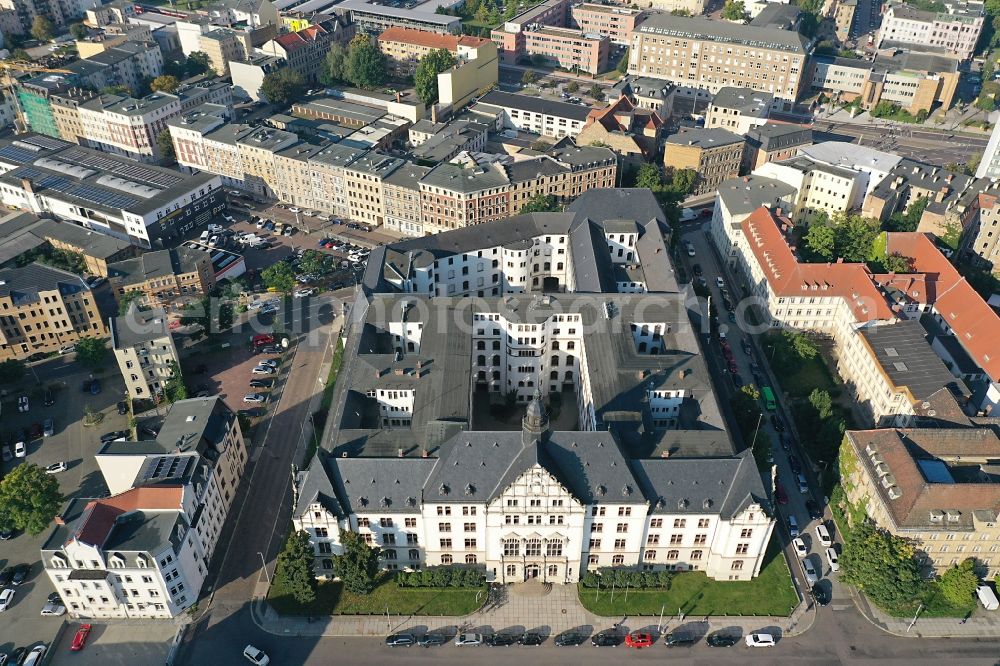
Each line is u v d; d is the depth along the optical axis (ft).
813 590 535.60
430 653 500.33
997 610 522.47
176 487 517.96
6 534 578.66
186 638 508.12
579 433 518.78
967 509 511.81
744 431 631.15
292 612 524.52
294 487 542.98
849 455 574.97
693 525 521.24
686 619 519.19
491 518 511.40
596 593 536.42
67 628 515.09
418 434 562.25
